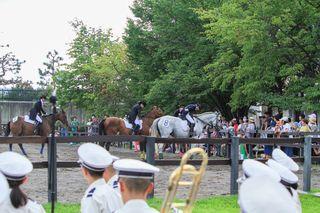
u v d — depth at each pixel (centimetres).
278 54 2380
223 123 2736
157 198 1131
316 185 1460
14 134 2202
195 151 389
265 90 2600
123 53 4094
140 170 381
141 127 2386
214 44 3128
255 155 2172
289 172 524
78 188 1338
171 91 3231
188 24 3331
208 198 1180
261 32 2308
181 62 3256
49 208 991
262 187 250
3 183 399
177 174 387
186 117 2325
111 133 2341
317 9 2353
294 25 2406
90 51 4644
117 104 3916
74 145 3569
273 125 2345
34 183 1416
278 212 241
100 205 472
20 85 5662
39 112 2236
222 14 2555
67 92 4438
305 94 2369
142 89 3697
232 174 1231
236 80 2727
